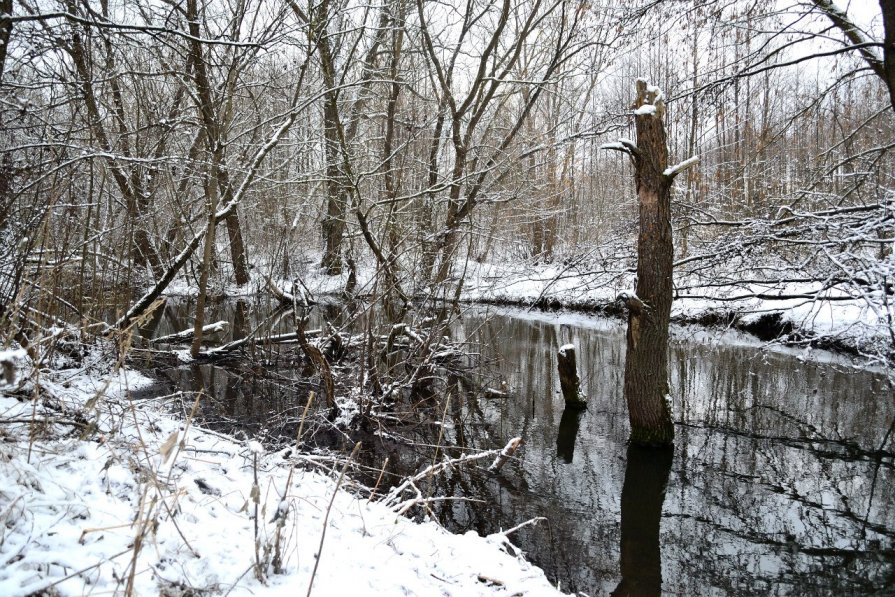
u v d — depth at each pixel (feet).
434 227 36.22
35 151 23.80
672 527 17.90
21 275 16.96
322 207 43.86
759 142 39.58
